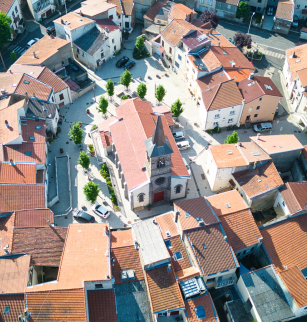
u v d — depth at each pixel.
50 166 83.31
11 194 68.12
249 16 133.25
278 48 120.69
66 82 100.44
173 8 117.69
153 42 113.25
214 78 95.62
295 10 131.88
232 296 62.31
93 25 111.25
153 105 99.56
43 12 125.38
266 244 66.12
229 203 69.38
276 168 78.88
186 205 67.88
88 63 110.50
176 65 108.62
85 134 91.56
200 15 135.12
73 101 100.38
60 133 91.19
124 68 111.31
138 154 74.56
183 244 64.88
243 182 74.38
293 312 57.97
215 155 76.56
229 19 133.75
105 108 92.69
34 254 61.62
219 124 93.62
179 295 57.72
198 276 60.03
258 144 78.12
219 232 63.38
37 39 115.31
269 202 74.75
